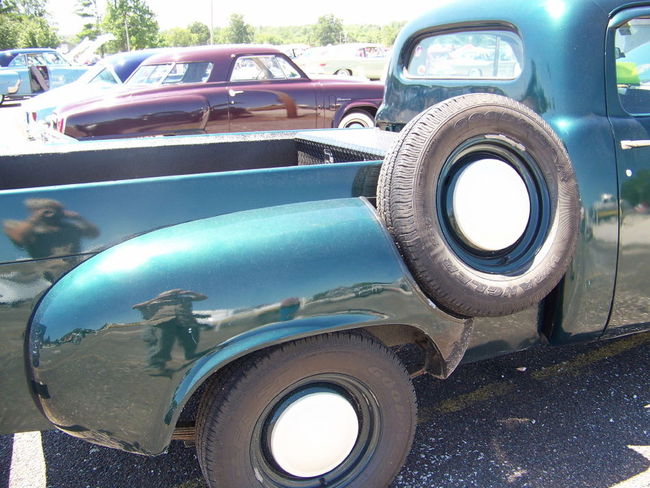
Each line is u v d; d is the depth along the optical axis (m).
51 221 1.81
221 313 1.82
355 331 2.04
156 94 7.43
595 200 2.48
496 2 2.95
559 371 3.28
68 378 1.77
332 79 8.61
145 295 1.78
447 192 2.15
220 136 3.34
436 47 3.37
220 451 1.95
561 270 2.23
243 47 7.96
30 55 18.94
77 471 2.57
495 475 2.47
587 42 2.59
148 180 1.94
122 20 59.47
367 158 2.73
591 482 2.42
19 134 11.69
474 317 2.22
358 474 2.20
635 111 2.71
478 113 2.12
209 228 1.93
